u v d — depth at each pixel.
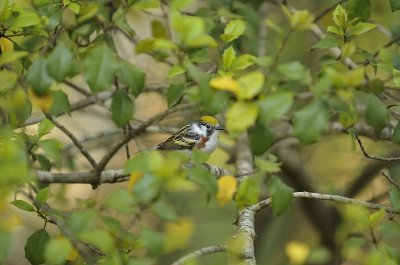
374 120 7.41
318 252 9.27
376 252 8.05
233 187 7.53
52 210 8.02
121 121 7.90
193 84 8.15
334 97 7.12
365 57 9.73
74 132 20.03
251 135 6.99
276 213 7.62
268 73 7.53
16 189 7.76
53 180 9.80
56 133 19.56
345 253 9.39
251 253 9.40
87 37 9.38
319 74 8.02
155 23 11.02
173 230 7.61
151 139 20.09
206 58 8.57
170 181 7.02
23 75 9.02
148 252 7.29
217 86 6.85
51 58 7.23
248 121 6.64
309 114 6.79
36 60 7.37
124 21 9.01
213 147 14.12
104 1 9.55
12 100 8.23
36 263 8.69
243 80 6.81
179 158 7.36
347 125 9.50
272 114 6.70
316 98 6.89
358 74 7.05
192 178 7.18
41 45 9.30
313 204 16.69
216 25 12.38
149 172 7.02
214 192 7.23
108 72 7.36
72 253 8.30
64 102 8.50
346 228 11.01
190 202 17.56
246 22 12.39
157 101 18.36
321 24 15.45
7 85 7.80
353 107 9.31
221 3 12.93
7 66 9.38
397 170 16.67
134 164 7.04
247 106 6.73
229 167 16.97
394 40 11.04
